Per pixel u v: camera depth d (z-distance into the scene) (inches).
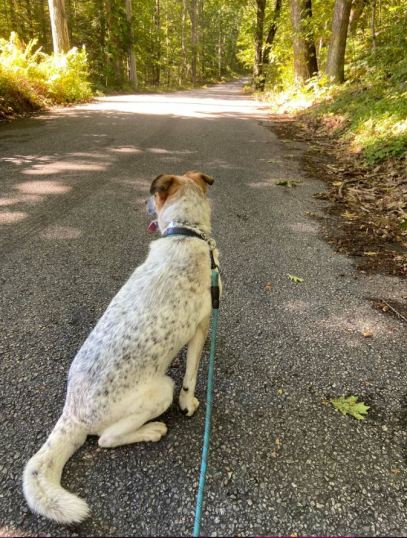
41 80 226.7
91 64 436.8
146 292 36.3
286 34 322.0
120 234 72.3
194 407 38.9
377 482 32.9
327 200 93.4
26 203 83.1
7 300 53.1
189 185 45.0
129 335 34.2
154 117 202.5
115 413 33.2
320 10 255.6
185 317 36.6
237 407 39.7
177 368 44.8
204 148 138.4
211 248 42.3
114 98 305.1
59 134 148.9
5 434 35.8
